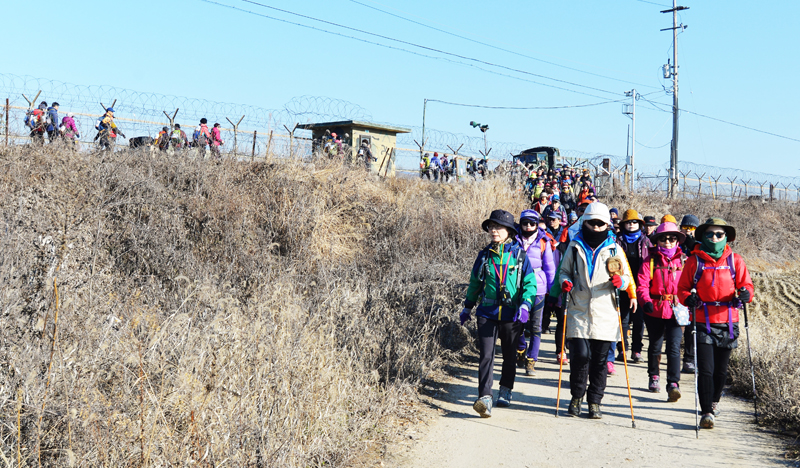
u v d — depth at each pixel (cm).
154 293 716
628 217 715
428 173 2483
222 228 1087
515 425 552
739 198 3434
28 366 374
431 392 649
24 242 572
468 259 1205
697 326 554
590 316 564
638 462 464
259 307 568
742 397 649
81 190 987
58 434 350
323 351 552
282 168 1359
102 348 419
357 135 2319
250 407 416
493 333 585
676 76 3531
